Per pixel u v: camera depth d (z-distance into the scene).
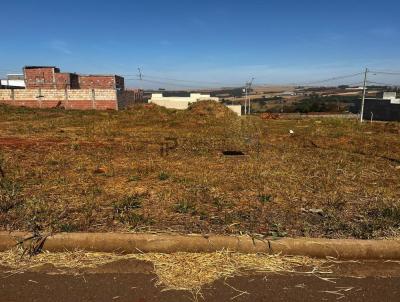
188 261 3.01
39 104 33.62
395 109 39.56
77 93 33.94
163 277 2.79
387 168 6.57
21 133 11.50
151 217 3.78
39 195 4.46
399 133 14.43
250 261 3.03
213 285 2.70
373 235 3.36
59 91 33.75
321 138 11.63
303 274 2.87
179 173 5.74
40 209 3.90
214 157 7.36
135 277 2.78
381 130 15.63
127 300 2.49
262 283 2.73
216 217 3.81
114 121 16.66
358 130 15.36
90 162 6.63
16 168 6.00
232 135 11.76
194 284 2.70
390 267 3.00
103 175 5.60
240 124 16.27
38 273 2.81
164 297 2.54
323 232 3.46
